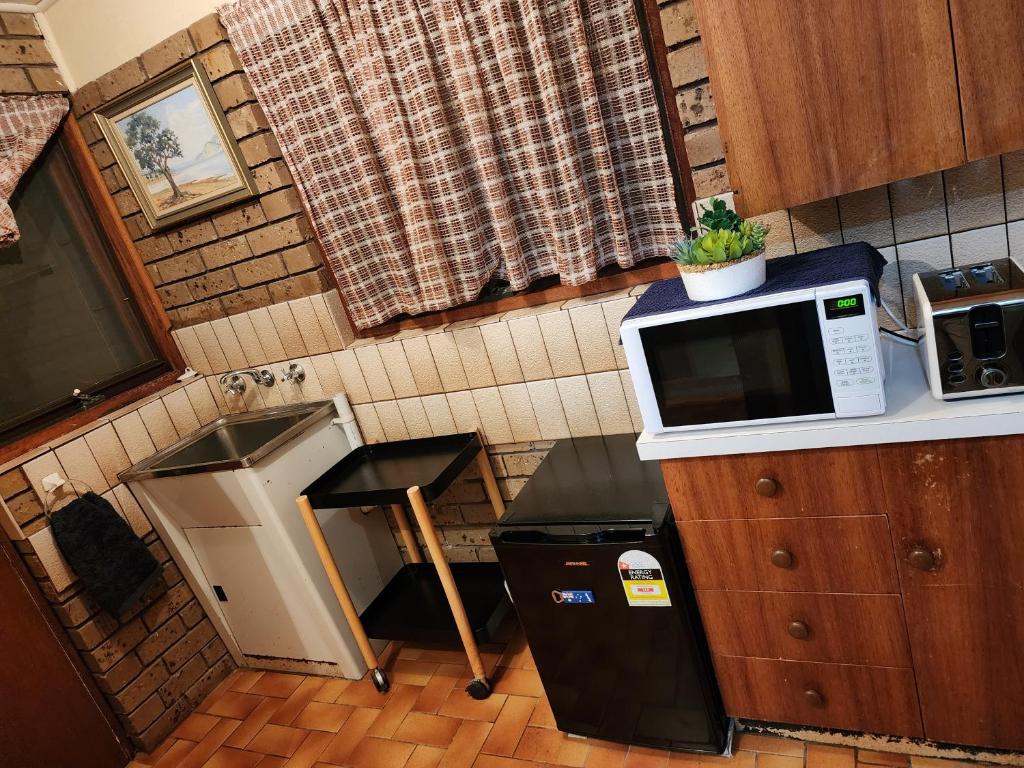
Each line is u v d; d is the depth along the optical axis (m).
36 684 2.14
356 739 2.10
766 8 1.22
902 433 1.21
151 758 2.31
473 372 2.20
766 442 1.32
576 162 1.80
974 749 1.48
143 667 2.36
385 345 2.30
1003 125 1.15
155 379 2.62
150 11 2.18
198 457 2.52
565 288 2.06
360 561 2.46
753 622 1.53
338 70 1.99
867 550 1.34
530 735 1.93
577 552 1.57
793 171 1.32
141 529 2.41
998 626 1.29
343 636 2.34
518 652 2.28
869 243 1.62
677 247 1.40
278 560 2.26
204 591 2.51
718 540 1.47
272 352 2.51
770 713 1.62
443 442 2.29
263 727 2.28
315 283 2.32
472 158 2.02
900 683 1.44
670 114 1.75
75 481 2.22
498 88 1.87
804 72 1.24
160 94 2.25
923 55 1.16
